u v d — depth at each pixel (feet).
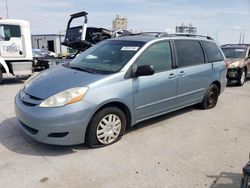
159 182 10.12
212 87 20.04
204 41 19.33
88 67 14.38
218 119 17.97
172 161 11.76
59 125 11.34
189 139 14.30
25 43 33.83
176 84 16.14
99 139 12.73
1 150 12.40
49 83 12.71
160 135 14.70
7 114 17.93
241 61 32.89
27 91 12.89
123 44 15.40
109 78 12.67
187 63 17.21
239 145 13.71
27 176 10.32
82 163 11.36
